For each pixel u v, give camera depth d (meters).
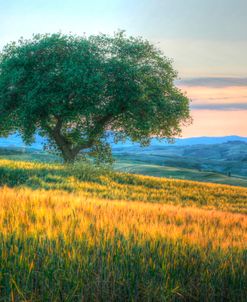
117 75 39.22
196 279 5.96
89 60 39.09
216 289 5.88
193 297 5.68
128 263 5.89
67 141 42.38
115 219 8.24
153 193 26.77
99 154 44.72
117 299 5.47
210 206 24.88
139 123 39.91
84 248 6.15
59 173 27.64
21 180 24.00
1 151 76.94
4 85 40.00
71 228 6.92
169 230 7.86
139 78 40.00
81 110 38.16
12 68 40.91
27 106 38.38
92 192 22.80
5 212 8.11
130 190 27.03
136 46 42.41
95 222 7.83
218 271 6.11
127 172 34.44
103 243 6.37
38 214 8.05
